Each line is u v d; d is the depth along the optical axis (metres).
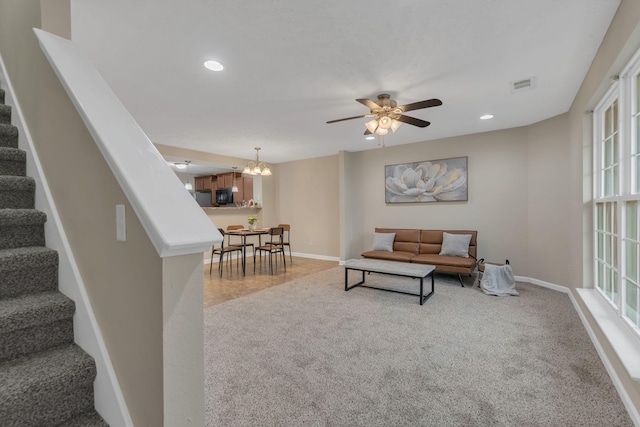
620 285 2.20
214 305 3.49
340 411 1.66
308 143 5.37
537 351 2.32
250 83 2.85
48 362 1.01
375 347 2.41
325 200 6.72
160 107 3.45
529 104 3.51
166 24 1.97
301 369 2.08
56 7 1.49
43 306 1.07
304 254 7.09
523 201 4.43
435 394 1.80
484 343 2.47
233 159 6.66
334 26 2.02
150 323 0.78
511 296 3.74
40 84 1.43
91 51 2.27
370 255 5.07
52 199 1.33
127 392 0.89
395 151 5.65
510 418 1.60
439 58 2.44
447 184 5.05
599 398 1.75
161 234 0.71
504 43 2.23
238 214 7.01
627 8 1.73
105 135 0.94
